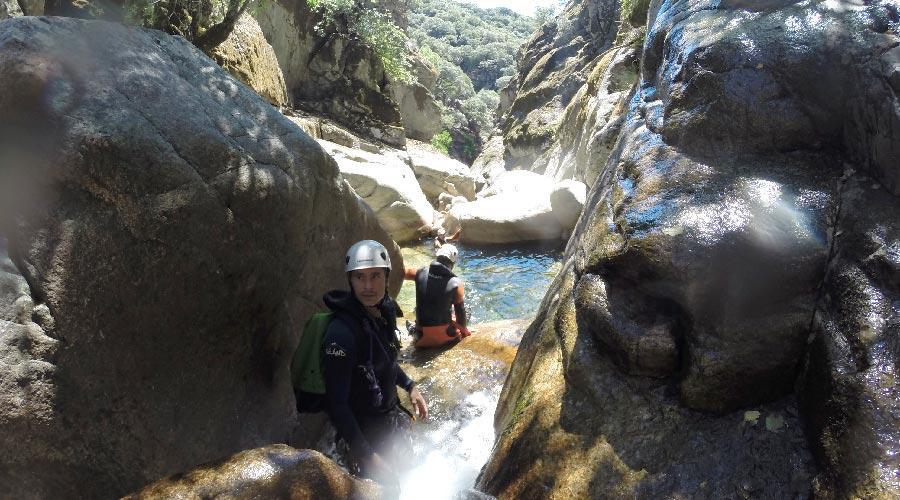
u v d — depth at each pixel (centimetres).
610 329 243
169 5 1026
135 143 252
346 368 259
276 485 201
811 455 198
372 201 1111
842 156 247
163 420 266
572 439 241
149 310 259
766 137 259
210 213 275
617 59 1273
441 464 336
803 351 215
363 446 250
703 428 221
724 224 234
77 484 234
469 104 5719
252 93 338
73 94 244
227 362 298
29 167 230
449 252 509
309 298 361
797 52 254
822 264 221
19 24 244
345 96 2112
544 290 830
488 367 437
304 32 2030
